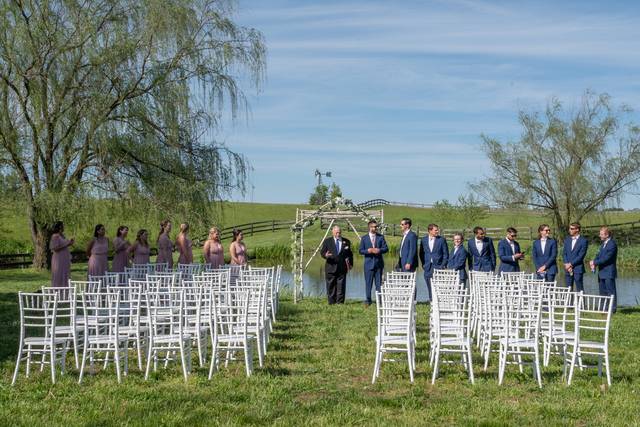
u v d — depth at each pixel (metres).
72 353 10.89
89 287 10.91
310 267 36.75
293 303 18.88
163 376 9.06
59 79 25.59
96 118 25.38
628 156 42.03
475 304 12.02
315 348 11.41
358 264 36.81
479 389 8.34
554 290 10.37
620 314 16.38
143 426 6.77
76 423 6.86
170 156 26.91
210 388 8.31
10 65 25.48
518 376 9.10
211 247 17.94
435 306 9.42
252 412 7.21
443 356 10.59
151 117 26.39
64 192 24.97
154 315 9.51
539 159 43.59
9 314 15.26
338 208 20.72
